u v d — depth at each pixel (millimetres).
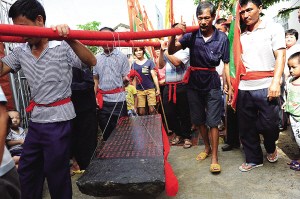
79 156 3713
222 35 3404
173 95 4562
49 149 2258
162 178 1987
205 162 3785
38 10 2045
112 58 3789
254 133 3346
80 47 2080
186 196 2945
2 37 2100
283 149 3990
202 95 3539
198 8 3303
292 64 3176
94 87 3844
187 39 3523
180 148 4578
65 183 2330
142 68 5559
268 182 3076
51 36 1860
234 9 3260
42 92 2217
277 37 3025
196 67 3475
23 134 3770
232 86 3338
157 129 3146
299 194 2795
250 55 3221
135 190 1980
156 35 2625
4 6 4781
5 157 1462
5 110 1373
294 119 3244
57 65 2211
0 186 1381
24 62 2209
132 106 5555
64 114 2279
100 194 2045
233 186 3064
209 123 3428
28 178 2373
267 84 3158
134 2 3287
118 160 2357
